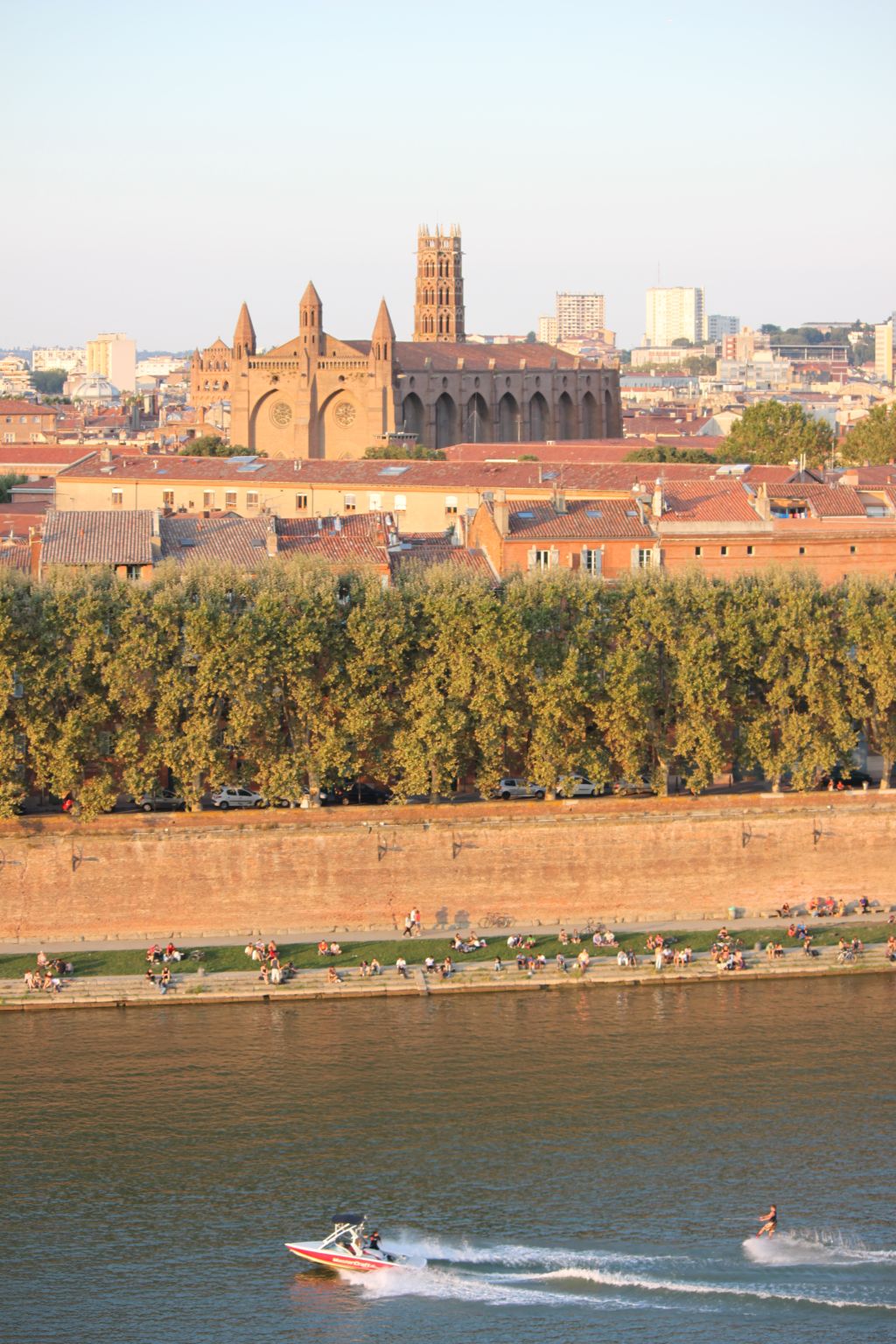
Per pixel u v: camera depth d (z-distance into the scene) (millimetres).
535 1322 188375
